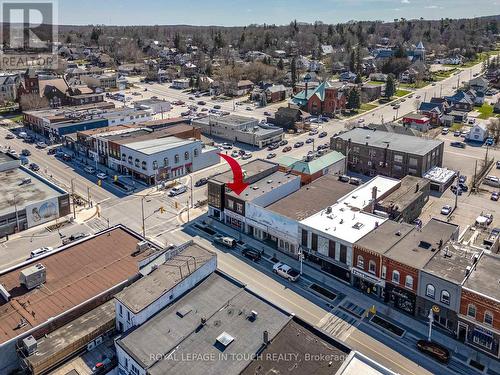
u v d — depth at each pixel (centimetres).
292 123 15688
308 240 7175
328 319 5975
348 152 11794
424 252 6300
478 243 7444
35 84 18325
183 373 4344
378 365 4259
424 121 15412
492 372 5116
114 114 15575
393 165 11069
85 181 10900
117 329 5291
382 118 17712
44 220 8731
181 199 9812
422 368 5172
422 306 5941
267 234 8069
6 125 16188
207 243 7931
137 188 10438
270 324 4978
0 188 9331
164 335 4825
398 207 8206
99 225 8638
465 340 5550
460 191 10294
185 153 11294
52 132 14250
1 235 8188
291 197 8538
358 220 7381
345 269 6762
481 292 5344
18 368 4888
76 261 6319
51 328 5081
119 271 6084
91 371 4700
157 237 8131
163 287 5297
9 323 5069
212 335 4822
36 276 5709
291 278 6781
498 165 12100
